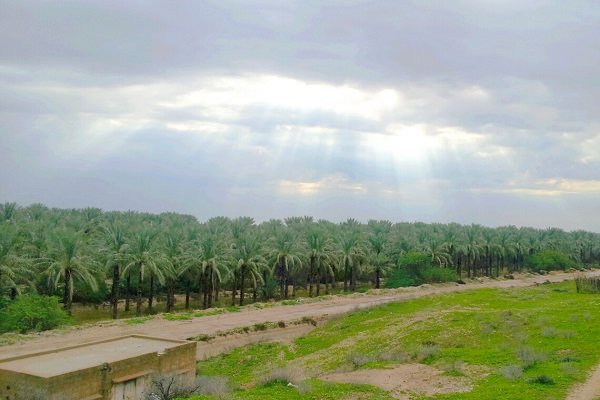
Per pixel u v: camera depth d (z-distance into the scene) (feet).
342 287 299.79
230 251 215.10
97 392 71.05
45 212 277.23
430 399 66.39
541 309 133.39
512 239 352.69
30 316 144.05
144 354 78.84
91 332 142.82
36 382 65.77
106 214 320.91
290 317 173.47
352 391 68.49
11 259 157.38
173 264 203.62
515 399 62.80
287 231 250.16
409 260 265.13
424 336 119.85
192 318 169.37
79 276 177.99
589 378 70.64
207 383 75.15
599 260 440.45
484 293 204.54
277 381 72.23
